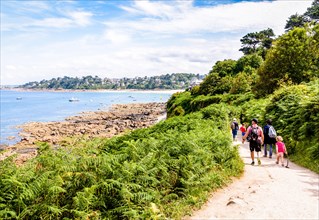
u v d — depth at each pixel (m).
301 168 11.86
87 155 8.37
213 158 10.66
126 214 6.51
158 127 18.56
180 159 8.98
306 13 85.62
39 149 8.98
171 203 7.54
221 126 19.30
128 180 7.27
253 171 11.25
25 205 5.72
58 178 6.39
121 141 14.70
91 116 79.12
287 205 7.42
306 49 31.19
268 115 20.03
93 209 6.64
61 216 6.16
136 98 186.38
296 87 20.33
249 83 47.03
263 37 94.25
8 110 105.25
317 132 13.25
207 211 7.17
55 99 181.75
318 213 6.86
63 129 53.53
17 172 6.50
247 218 6.68
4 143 41.94
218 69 68.19
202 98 52.75
